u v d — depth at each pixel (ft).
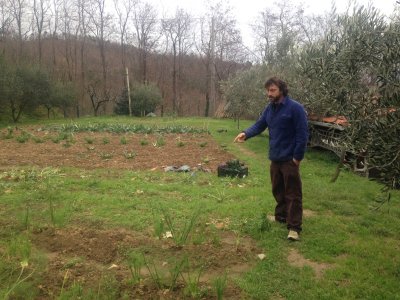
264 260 14.66
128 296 11.67
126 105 123.03
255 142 49.80
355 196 24.41
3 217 18.57
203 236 16.15
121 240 15.81
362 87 23.41
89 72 146.20
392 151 12.52
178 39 164.55
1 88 80.64
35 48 156.25
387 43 17.90
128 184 25.43
